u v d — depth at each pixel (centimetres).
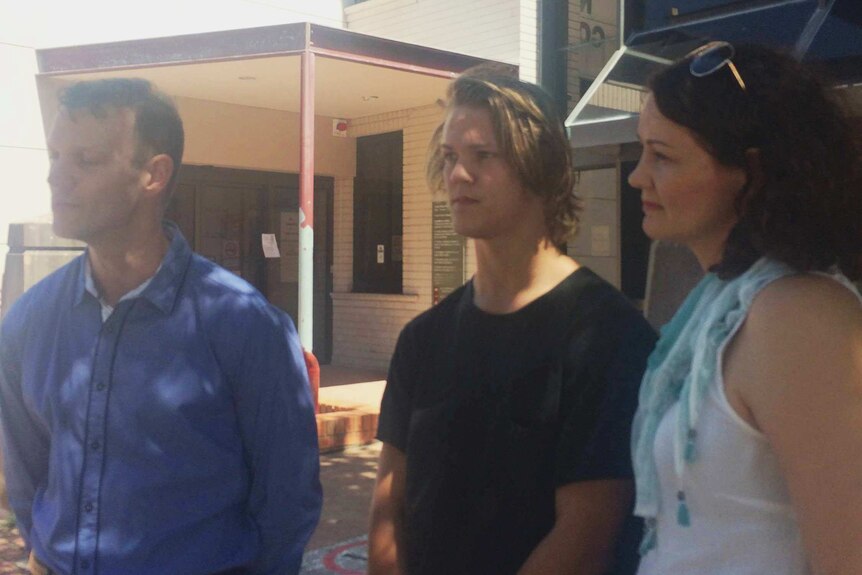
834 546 128
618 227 849
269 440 203
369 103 1001
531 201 196
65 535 198
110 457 197
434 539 195
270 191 1087
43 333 210
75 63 817
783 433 133
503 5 951
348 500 609
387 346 1073
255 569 205
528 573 178
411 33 1023
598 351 182
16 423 217
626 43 721
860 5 557
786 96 145
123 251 205
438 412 196
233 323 202
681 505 147
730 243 152
